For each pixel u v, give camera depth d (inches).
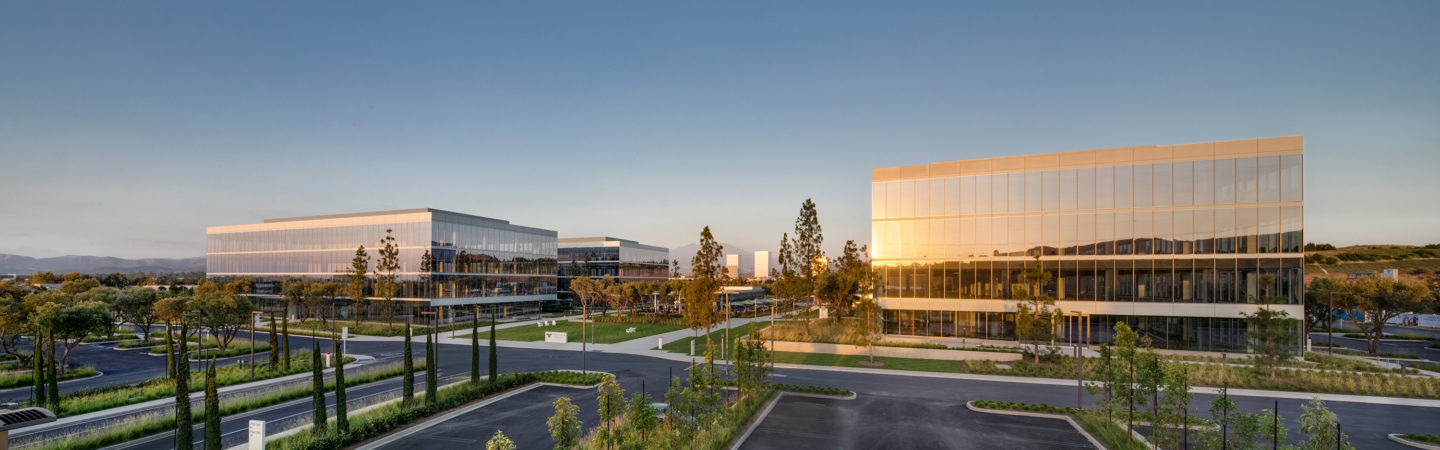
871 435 1101.7
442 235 3280.0
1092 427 1123.3
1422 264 4840.1
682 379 1660.9
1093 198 2146.9
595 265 5098.4
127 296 2337.6
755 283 5516.7
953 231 2320.4
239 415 1235.9
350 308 3412.9
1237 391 1448.1
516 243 3846.0
